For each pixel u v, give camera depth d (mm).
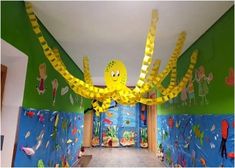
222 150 1728
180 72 3020
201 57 2248
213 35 1966
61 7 1720
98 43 2559
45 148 2148
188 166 2545
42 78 2061
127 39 2402
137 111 7047
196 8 1683
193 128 2402
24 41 1636
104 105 1941
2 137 1592
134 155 5223
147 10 1732
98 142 6750
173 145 3291
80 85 1800
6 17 1371
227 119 1667
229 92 1663
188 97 2627
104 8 1722
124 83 1682
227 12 1715
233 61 1609
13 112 1627
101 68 3959
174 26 2008
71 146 3418
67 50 2863
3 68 1620
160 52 2785
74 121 3666
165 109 3939
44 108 2129
